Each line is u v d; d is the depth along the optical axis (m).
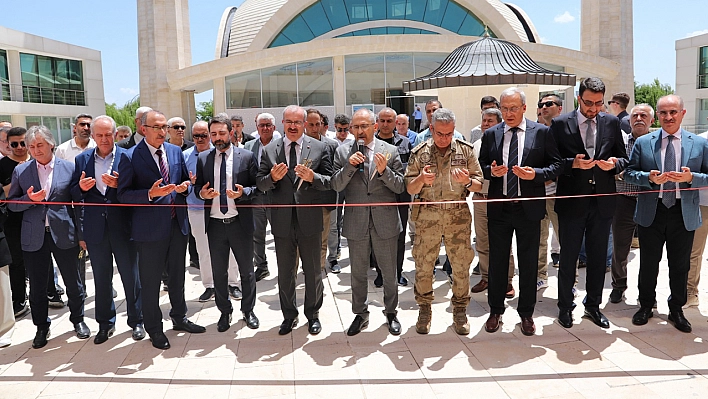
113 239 4.67
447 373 3.96
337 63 25.47
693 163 4.58
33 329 5.24
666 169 4.60
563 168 4.50
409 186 4.48
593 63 25.91
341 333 4.84
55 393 3.81
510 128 4.61
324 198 4.80
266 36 29.28
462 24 29.86
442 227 4.62
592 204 4.65
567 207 4.66
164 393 3.77
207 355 4.41
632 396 3.54
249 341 4.70
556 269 6.85
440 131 4.35
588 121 4.65
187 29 27.58
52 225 4.71
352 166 4.40
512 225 4.59
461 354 4.29
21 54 26.33
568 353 4.25
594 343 4.43
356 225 4.64
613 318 5.02
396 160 4.72
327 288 6.37
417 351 4.37
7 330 4.85
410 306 5.56
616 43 26.88
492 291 4.74
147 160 4.52
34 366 4.29
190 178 4.71
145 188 4.51
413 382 3.83
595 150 4.57
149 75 26.08
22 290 5.68
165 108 26.22
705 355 4.15
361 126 4.51
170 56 26.25
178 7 26.48
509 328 4.82
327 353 4.39
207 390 3.80
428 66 25.75
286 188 4.70
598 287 4.82
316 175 4.57
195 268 7.53
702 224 5.08
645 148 4.74
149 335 4.69
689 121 32.09
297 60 25.47
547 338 4.57
